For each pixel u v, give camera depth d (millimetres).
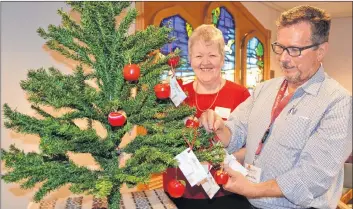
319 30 1057
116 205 861
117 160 877
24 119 784
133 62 867
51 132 768
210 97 1642
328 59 5191
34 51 1824
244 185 1014
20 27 1771
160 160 810
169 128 869
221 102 1619
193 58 1613
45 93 768
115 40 837
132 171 803
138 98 842
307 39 1054
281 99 1245
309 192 1063
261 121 1258
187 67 2438
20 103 1778
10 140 1760
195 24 2723
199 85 1693
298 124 1123
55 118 812
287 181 1067
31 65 1816
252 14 3732
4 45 1721
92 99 790
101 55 846
